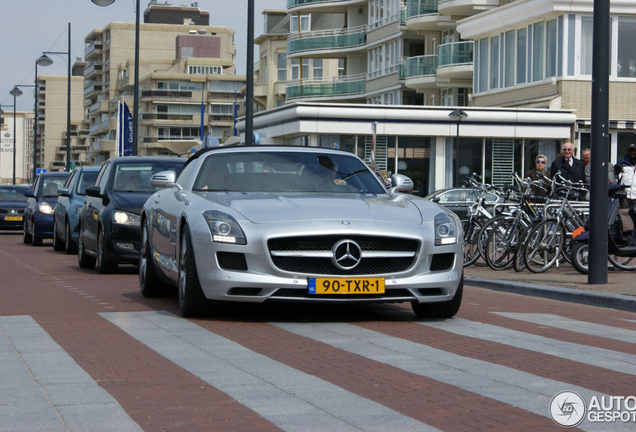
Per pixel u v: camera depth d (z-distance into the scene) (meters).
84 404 5.23
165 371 6.21
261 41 83.44
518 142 40.72
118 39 138.75
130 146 43.25
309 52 66.81
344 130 40.03
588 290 12.12
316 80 67.19
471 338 7.87
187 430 4.69
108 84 142.25
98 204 15.60
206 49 134.00
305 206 8.70
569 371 6.42
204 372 6.19
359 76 65.06
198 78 126.69
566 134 39.06
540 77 39.41
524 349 7.35
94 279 14.18
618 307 11.14
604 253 13.00
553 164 17.66
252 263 8.30
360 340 7.63
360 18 66.25
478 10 48.09
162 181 10.26
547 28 38.97
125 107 43.28
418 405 5.28
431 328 8.43
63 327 8.24
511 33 41.41
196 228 8.61
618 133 37.97
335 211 8.59
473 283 14.21
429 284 8.52
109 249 14.80
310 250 8.32
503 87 42.09
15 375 6.05
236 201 8.95
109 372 6.16
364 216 8.53
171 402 5.30
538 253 15.01
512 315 9.65
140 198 15.14
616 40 37.50
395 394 5.56
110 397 5.41
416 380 5.99
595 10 13.31
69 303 10.45
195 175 10.01
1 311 9.59
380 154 40.66
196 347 7.19
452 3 47.75
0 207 35.81
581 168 17.53
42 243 27.05
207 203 8.95
